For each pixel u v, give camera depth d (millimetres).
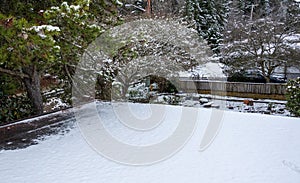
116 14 5004
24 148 3221
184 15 11289
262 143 3455
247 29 13133
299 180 2518
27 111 5242
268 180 2516
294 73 12828
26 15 3889
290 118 4656
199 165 2824
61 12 3338
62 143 3389
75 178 2518
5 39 3262
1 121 4906
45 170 2666
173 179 2531
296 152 3172
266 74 12656
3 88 4742
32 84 5012
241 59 12758
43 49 3176
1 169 2682
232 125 4215
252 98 10742
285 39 12250
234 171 2697
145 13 8859
